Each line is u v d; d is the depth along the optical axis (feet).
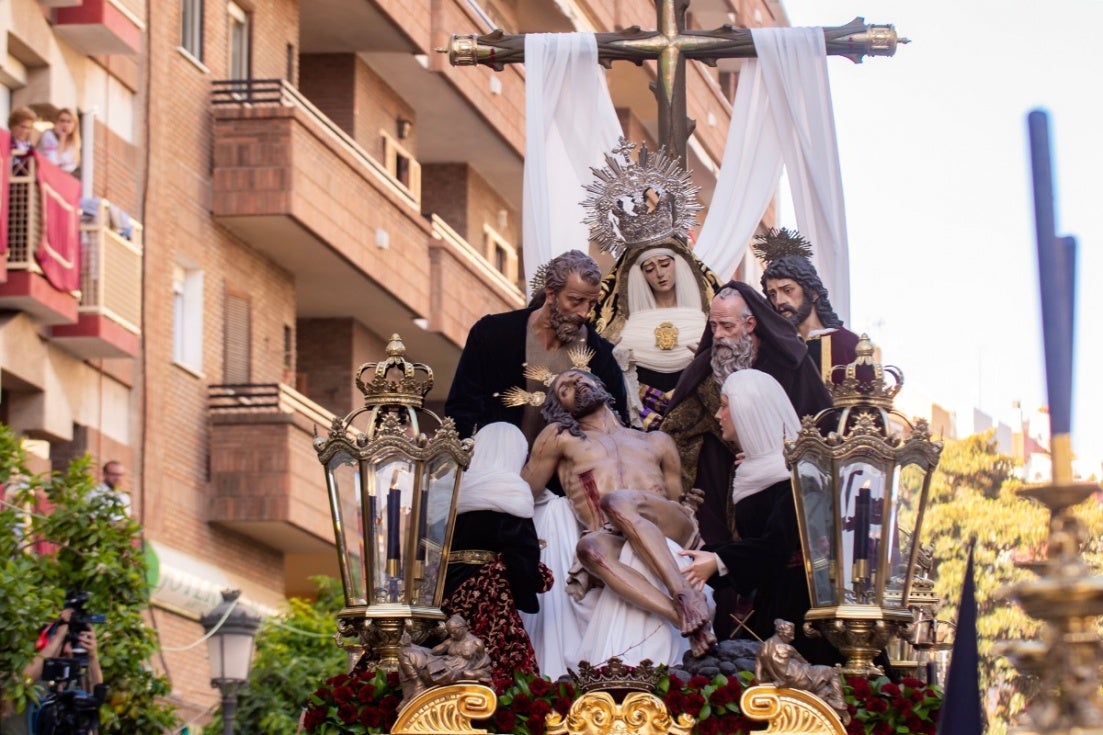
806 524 30.30
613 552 31.68
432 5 122.62
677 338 36.37
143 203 103.55
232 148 109.40
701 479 33.91
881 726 29.37
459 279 126.93
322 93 120.88
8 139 89.56
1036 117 18.99
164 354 104.83
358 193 115.44
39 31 94.48
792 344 33.73
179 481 106.01
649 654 31.07
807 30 42.45
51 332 94.63
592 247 76.33
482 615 31.42
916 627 38.04
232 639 79.77
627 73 127.65
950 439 96.63
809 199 42.50
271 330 114.52
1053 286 18.79
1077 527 18.72
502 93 130.31
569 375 32.78
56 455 97.66
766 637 32.48
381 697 30.25
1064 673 18.43
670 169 37.60
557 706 29.53
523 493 31.89
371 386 31.19
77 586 66.85
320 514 112.27
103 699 61.11
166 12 105.60
